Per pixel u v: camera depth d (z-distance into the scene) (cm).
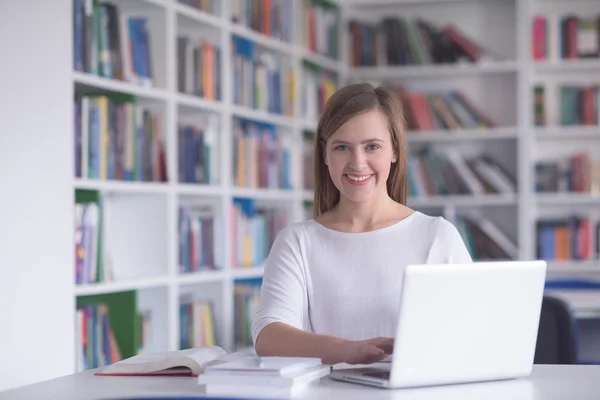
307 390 162
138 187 375
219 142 446
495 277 170
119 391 164
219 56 447
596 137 594
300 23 536
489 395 159
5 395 161
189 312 423
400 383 164
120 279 382
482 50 586
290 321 208
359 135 211
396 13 618
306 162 552
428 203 585
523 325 176
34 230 326
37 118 328
